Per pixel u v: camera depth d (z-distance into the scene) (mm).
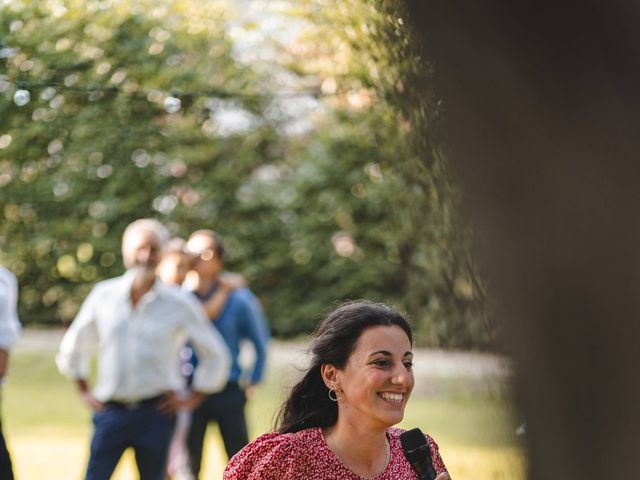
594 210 3357
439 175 3822
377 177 19359
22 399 18375
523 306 3463
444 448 12992
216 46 19156
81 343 9609
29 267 20453
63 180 19344
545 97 3355
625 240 3332
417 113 3990
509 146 3416
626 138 3309
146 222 9898
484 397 3715
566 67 3330
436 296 11086
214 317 10977
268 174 21375
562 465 3449
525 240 3441
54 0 16812
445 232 4730
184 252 11102
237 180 20984
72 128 18312
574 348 3430
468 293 4496
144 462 9508
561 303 3430
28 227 20031
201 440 10977
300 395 4945
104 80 17797
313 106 19906
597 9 3271
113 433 9469
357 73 12008
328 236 21219
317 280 21438
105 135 18828
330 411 4938
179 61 18969
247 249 21562
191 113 19703
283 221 21578
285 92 19531
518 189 3422
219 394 10922
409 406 15508
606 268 3371
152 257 9641
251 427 15219
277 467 4758
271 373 18891
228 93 19375
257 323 11102
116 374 9469
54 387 19469
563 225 3393
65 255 20359
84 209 20031
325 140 20109
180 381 10070
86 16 17203
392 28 4246
